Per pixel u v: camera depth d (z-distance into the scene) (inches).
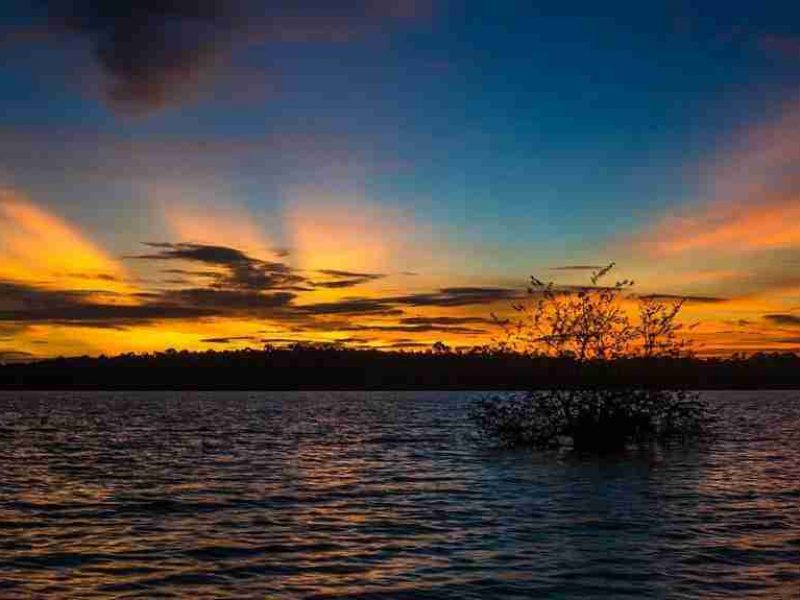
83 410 4106.8
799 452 1373.0
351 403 5620.1
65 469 1203.2
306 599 479.2
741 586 497.7
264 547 623.5
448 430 2218.3
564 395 1382.9
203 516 767.1
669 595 478.6
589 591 489.1
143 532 687.1
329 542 641.0
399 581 518.0
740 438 1706.4
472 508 800.9
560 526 697.0
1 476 1107.9
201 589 503.2
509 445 1444.4
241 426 2501.2
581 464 1189.7
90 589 504.4
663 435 1395.2
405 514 769.6
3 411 3932.1
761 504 807.1
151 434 2090.3
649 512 762.8
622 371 1369.3
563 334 1368.1
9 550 616.4
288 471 1164.5
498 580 516.7
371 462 1289.4
